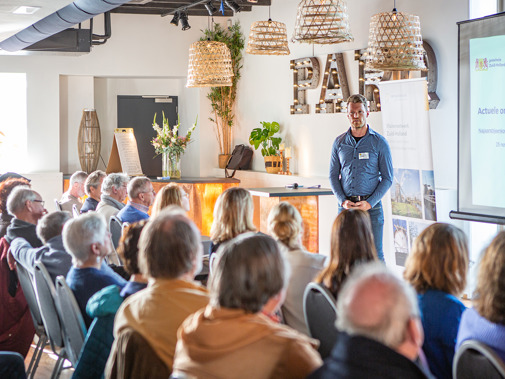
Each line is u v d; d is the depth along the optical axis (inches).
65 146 465.7
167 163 420.5
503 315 92.2
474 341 88.7
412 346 67.7
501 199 233.9
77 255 136.7
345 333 68.4
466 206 246.7
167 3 429.4
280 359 76.8
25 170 461.1
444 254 111.5
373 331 65.7
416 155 257.6
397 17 248.4
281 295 82.0
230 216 160.2
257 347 76.8
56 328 150.2
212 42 305.7
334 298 118.8
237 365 76.4
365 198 241.0
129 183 235.9
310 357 77.1
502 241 94.9
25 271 167.2
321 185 351.9
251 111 445.7
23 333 183.5
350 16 336.8
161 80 494.0
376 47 252.5
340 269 120.3
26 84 444.5
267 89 424.5
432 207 252.7
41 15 256.5
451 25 273.6
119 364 94.5
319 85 368.8
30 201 192.7
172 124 496.7
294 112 391.2
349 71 341.1
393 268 275.4
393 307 65.6
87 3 243.4
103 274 136.5
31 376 178.7
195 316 82.1
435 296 110.8
